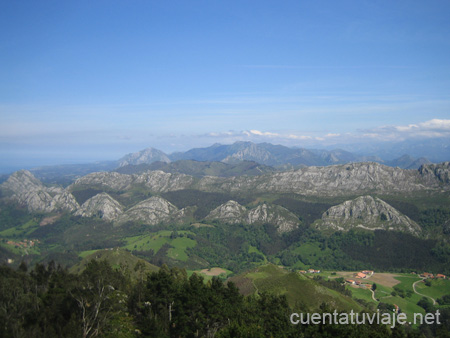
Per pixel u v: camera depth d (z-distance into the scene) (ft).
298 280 502.79
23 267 383.04
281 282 507.71
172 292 283.59
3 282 255.50
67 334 200.95
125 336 234.17
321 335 229.45
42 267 359.25
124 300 287.28
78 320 218.18
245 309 302.04
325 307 289.53
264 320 289.12
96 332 219.61
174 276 415.44
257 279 555.28
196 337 260.01
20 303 236.63
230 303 297.33
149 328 244.22
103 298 242.78
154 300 276.41
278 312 299.99
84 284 255.91
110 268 374.43
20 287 275.80
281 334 267.59
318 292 469.57
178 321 262.06
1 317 206.69
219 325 263.90
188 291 271.69
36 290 277.85
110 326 238.48
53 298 242.58
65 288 256.32
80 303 229.86
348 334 228.43
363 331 241.35
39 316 223.30
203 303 261.24
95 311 229.66
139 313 282.36
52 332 204.44
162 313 274.36
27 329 206.80
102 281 266.57
